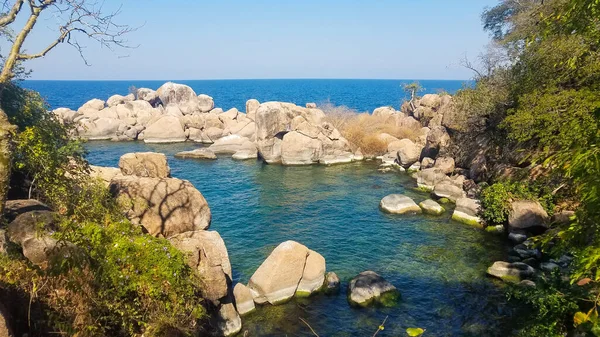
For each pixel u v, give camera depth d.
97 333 6.91
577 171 3.58
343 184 31.77
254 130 52.22
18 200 10.20
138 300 7.63
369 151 43.16
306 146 39.31
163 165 16.39
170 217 12.70
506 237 19.50
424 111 52.16
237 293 12.84
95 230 8.23
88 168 13.02
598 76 15.59
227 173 35.56
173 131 51.97
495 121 26.59
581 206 4.37
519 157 22.52
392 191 29.44
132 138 52.94
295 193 28.97
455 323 12.26
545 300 8.23
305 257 14.21
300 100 118.44
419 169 35.22
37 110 12.91
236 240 19.55
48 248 7.31
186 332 7.95
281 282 13.50
